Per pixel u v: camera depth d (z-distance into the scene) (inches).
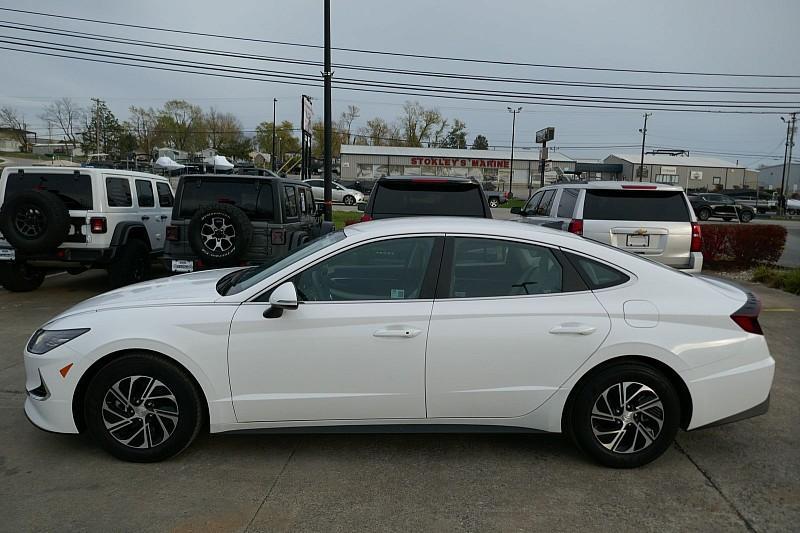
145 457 141.3
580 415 140.9
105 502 125.5
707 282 156.9
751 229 483.8
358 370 138.8
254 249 309.0
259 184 315.0
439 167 2662.4
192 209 315.3
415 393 139.8
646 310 140.4
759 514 124.5
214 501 126.6
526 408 141.0
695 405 140.3
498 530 117.5
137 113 3491.6
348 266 144.2
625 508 126.0
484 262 145.0
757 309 145.2
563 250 145.8
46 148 3211.1
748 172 3176.7
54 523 117.4
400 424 143.2
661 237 301.4
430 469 142.7
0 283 351.9
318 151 3378.4
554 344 138.5
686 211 305.9
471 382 139.6
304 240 344.8
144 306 143.1
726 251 487.8
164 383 139.2
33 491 129.7
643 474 141.4
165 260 311.6
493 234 146.3
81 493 129.0
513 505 126.8
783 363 228.1
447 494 131.0
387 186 300.4
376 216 296.4
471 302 140.9
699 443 159.6
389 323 138.3
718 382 140.1
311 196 416.8
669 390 139.4
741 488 135.3
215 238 298.8
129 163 1657.2
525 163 2711.6
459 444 157.1
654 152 3161.9
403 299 141.8
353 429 142.0
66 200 330.3
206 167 1011.9
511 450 153.8
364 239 145.3
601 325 138.7
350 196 1407.5
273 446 154.1
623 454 141.6
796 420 175.0
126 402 140.0
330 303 140.3
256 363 138.3
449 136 3698.3
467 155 2696.9
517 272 144.6
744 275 461.1
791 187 3432.6
